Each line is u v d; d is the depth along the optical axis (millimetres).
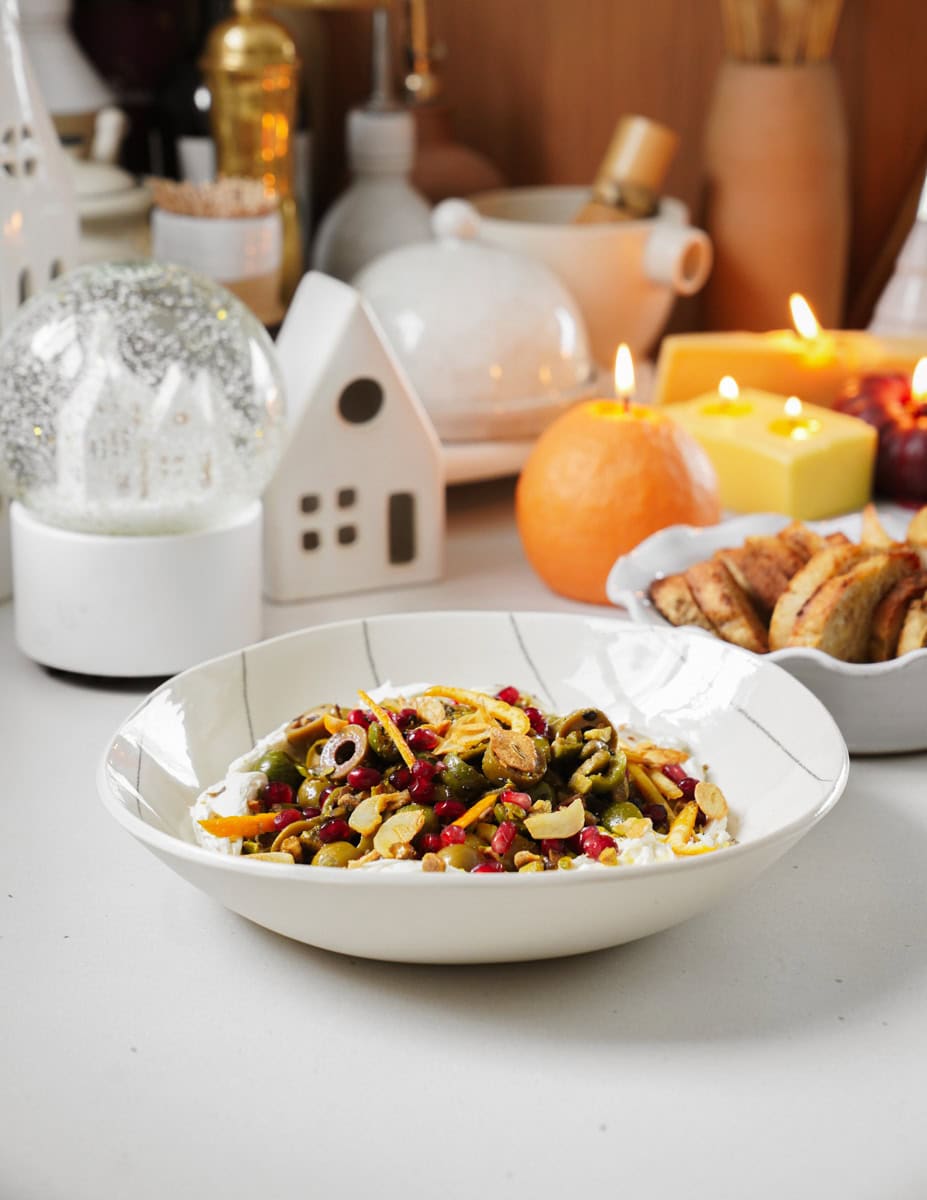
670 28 1294
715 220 1247
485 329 1005
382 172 1192
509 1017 552
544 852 574
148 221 1122
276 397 827
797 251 1230
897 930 608
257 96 1111
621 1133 496
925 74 1239
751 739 660
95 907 618
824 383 1109
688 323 1349
